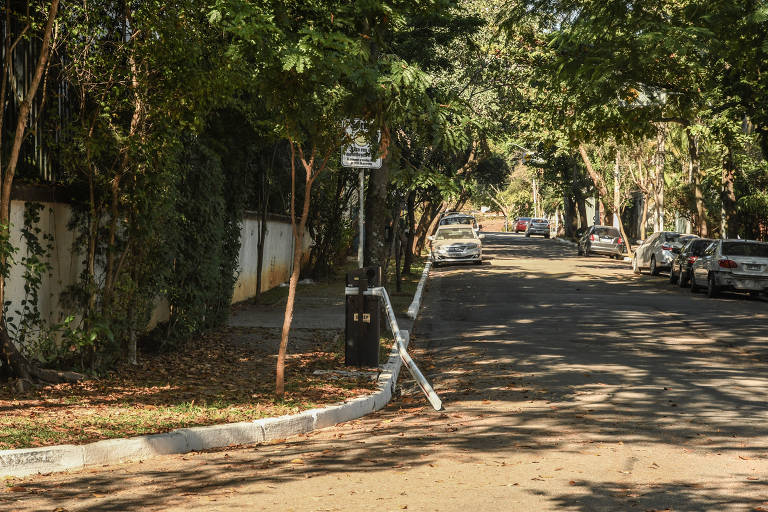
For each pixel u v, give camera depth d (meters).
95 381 10.66
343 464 7.17
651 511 5.74
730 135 24.89
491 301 23.39
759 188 38.84
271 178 22.23
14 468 6.70
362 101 9.89
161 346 13.00
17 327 10.16
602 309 21.30
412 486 6.41
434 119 11.45
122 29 10.91
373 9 10.46
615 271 36.50
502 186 55.69
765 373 12.23
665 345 15.19
